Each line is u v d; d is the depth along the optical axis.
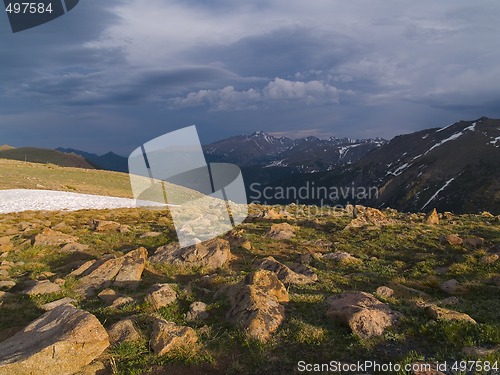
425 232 27.20
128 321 10.52
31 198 51.66
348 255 20.81
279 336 9.91
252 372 8.39
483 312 11.57
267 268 17.47
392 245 23.88
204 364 8.82
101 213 44.00
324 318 11.02
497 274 16.50
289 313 11.44
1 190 55.47
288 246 24.84
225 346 9.51
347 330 10.12
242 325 10.28
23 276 18.17
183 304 12.88
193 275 17.73
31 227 32.59
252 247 24.12
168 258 19.83
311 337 9.69
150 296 12.90
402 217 38.78
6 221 35.97
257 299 11.23
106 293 14.36
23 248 24.14
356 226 30.80
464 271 17.34
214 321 11.23
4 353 8.73
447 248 21.92
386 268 18.80
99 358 8.97
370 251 22.97
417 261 20.11
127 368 8.59
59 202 51.09
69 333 8.81
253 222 36.00
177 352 9.17
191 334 9.74
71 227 32.62
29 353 8.30
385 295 13.84
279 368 8.48
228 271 17.67
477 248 21.58
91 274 16.84
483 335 9.12
